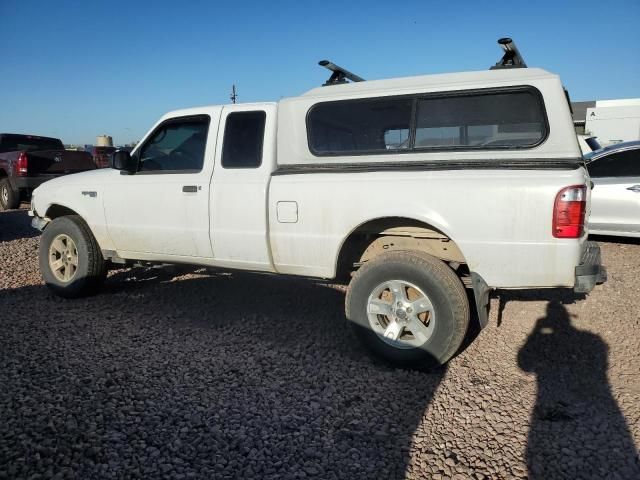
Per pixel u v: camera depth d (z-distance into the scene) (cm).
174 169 498
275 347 433
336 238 404
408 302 389
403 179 382
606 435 305
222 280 643
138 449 284
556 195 342
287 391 355
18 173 1195
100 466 269
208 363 398
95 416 316
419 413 330
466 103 387
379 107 411
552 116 362
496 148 376
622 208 778
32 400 333
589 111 2070
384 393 355
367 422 318
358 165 410
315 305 548
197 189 466
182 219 478
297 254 423
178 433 301
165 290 601
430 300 379
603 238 887
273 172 435
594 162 812
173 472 266
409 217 377
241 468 271
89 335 454
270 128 444
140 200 502
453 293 373
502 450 291
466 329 378
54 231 562
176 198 479
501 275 363
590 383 373
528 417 325
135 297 573
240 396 346
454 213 366
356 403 341
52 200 570
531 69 377
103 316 507
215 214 457
